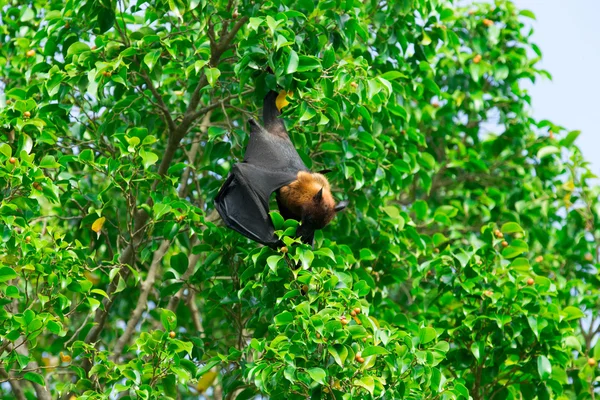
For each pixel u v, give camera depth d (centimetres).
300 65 1202
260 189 1230
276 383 1085
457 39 1628
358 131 1368
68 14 1383
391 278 1484
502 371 1410
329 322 1065
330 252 1159
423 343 1179
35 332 1148
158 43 1339
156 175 1283
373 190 1512
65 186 1451
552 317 1344
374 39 1580
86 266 1279
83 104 1431
